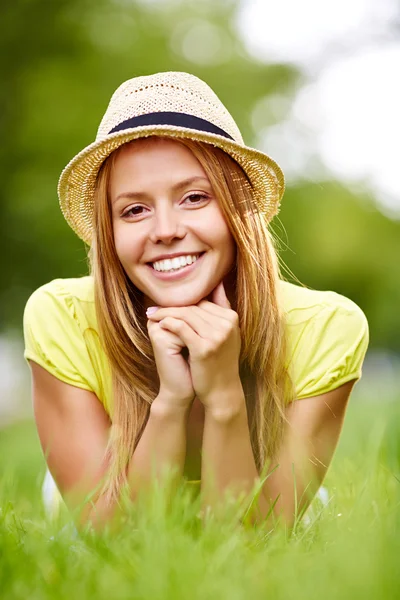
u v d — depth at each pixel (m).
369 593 1.86
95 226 3.38
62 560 2.21
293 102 22.94
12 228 18.06
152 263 3.27
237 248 3.38
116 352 3.39
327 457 3.57
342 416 3.62
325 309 3.57
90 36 18.69
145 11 20.16
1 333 24.88
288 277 24.19
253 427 3.45
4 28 17.84
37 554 2.21
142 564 2.08
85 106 17.97
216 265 3.26
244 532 2.69
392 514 2.62
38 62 18.11
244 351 3.38
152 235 3.20
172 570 1.99
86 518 3.15
